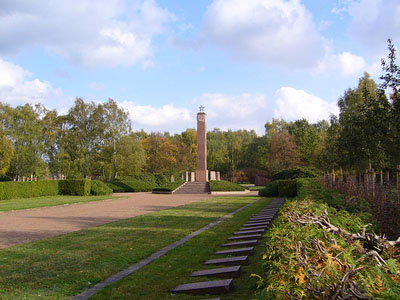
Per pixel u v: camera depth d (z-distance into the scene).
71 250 8.34
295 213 5.41
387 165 10.82
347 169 18.09
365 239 4.19
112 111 53.09
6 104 46.81
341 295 2.48
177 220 13.76
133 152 53.09
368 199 11.43
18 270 6.62
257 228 10.96
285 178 37.88
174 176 50.41
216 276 5.97
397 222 7.94
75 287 5.63
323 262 2.81
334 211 6.34
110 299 5.06
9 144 41.28
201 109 42.84
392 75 7.49
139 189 42.84
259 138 73.69
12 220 14.66
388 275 2.76
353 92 27.69
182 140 79.19
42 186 32.00
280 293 2.57
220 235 10.10
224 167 75.81
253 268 6.43
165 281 5.86
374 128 7.97
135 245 8.84
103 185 36.16
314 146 56.44
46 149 51.38
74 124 53.19
